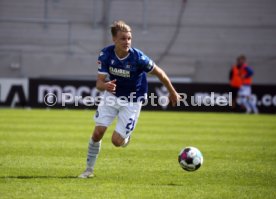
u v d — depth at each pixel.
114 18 104.69
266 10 107.06
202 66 96.44
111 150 36.19
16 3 104.44
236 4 107.56
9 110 73.69
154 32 103.38
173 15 106.00
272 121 64.00
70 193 21.94
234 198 21.77
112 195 21.75
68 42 99.44
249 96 80.50
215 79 96.25
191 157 25.17
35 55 94.88
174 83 80.88
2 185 23.39
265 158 33.53
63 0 106.06
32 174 26.30
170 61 97.06
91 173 25.92
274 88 81.56
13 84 80.38
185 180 25.56
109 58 25.17
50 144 38.50
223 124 58.50
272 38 104.31
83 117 63.62
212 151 36.59
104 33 102.19
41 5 105.19
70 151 35.03
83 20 104.25
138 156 33.56
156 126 54.81
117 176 26.23
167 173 27.41
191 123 59.16
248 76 80.31
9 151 34.50
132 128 25.86
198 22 105.38
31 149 35.62
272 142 42.38
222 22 105.56
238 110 81.50
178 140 42.94
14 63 94.44
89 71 94.94
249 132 50.12
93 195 21.67
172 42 102.19
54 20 97.00
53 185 23.52
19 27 101.69
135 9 106.19
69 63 95.00
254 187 24.14
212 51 102.00
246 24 105.50
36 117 62.25
